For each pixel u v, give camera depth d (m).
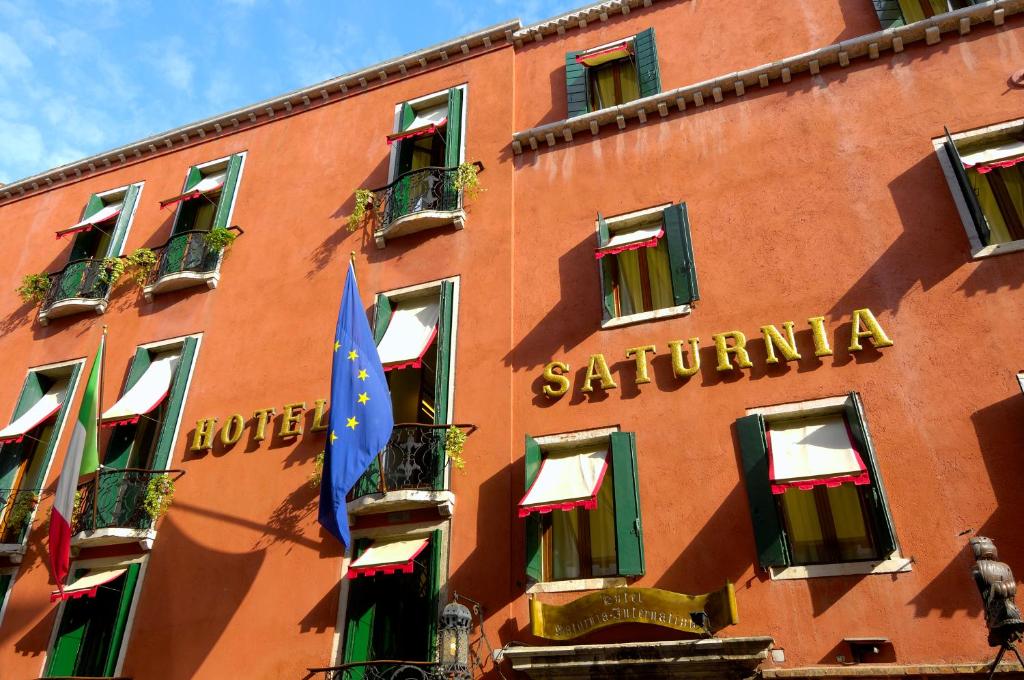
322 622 10.09
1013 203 10.06
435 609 9.55
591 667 8.38
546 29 14.61
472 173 12.98
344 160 14.85
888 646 7.78
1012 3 10.86
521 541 9.72
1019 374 8.65
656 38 13.61
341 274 13.26
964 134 10.37
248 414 12.41
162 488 11.85
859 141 10.91
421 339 11.83
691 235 11.18
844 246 10.20
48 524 12.59
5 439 13.46
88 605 11.62
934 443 8.61
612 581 9.10
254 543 11.10
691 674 8.15
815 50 11.75
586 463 9.86
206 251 14.56
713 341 10.18
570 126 12.95
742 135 11.75
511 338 11.38
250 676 10.04
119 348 14.32
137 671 10.60
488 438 10.65
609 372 10.48
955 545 8.02
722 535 8.92
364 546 10.40
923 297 9.48
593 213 12.05
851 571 8.23
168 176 16.70
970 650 7.52
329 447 9.75
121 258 15.16
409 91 15.22
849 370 9.38
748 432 9.31
